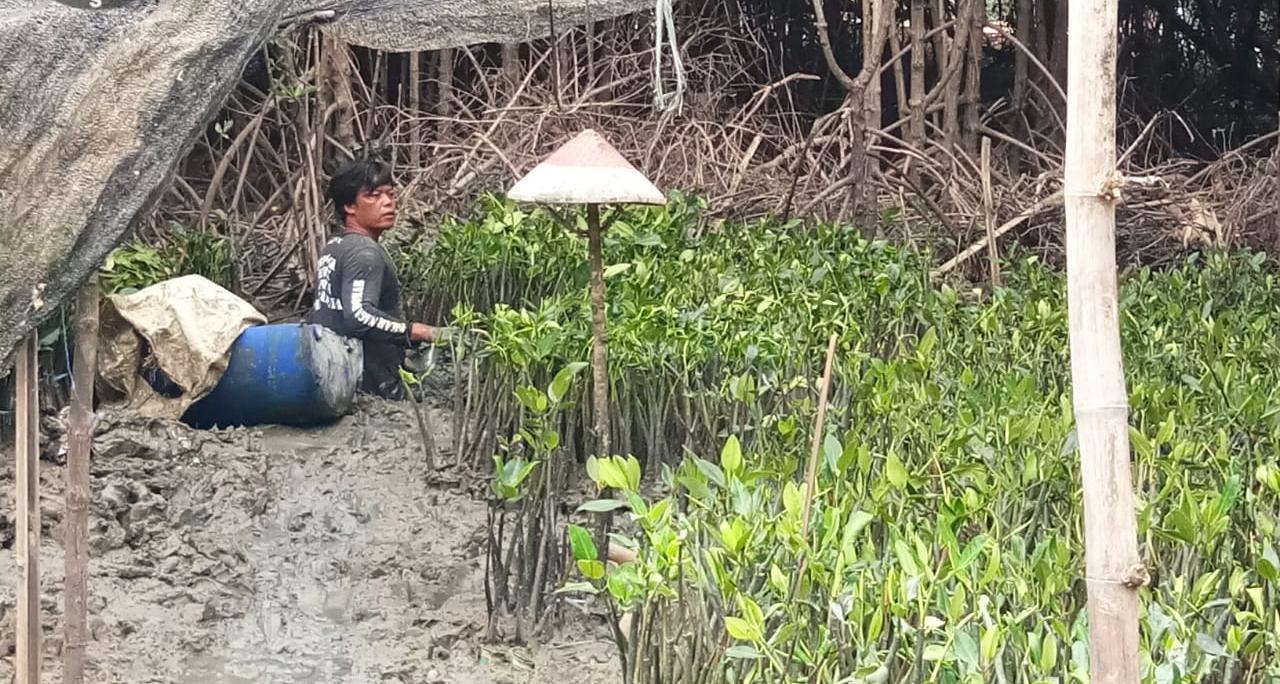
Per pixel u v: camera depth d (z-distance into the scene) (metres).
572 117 10.88
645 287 6.64
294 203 9.05
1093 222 2.36
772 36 15.12
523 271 7.98
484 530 5.60
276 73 9.80
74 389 3.81
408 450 6.44
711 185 10.43
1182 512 3.44
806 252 7.98
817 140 10.47
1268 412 4.43
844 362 5.73
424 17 6.12
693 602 3.58
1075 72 2.35
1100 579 2.43
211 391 6.44
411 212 9.88
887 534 3.63
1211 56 15.66
